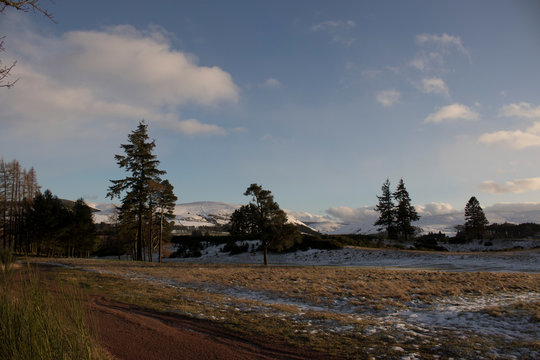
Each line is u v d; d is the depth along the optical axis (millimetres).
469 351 6730
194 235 87625
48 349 3734
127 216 37750
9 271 4289
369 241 63750
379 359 6277
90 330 7180
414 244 65750
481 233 84688
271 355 6547
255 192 42844
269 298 14828
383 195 85438
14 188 51688
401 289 16344
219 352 6668
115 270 23672
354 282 19297
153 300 12484
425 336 7973
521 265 34094
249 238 69938
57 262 28797
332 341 7496
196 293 15141
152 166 37719
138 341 7168
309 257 51688
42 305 4066
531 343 7145
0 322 3898
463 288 16375
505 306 11828
